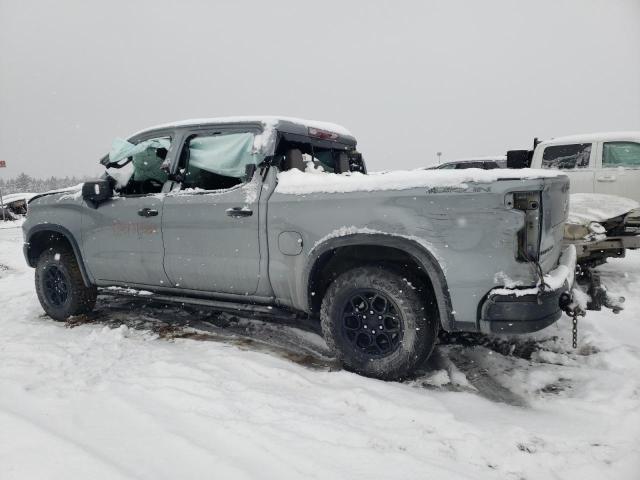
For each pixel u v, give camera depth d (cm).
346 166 430
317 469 187
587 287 455
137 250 374
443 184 256
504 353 326
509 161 721
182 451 197
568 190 321
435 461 197
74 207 411
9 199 2177
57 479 169
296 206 300
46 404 243
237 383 268
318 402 248
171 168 364
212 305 349
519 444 209
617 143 648
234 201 326
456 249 254
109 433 213
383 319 283
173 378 274
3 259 873
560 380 280
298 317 324
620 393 251
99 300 500
